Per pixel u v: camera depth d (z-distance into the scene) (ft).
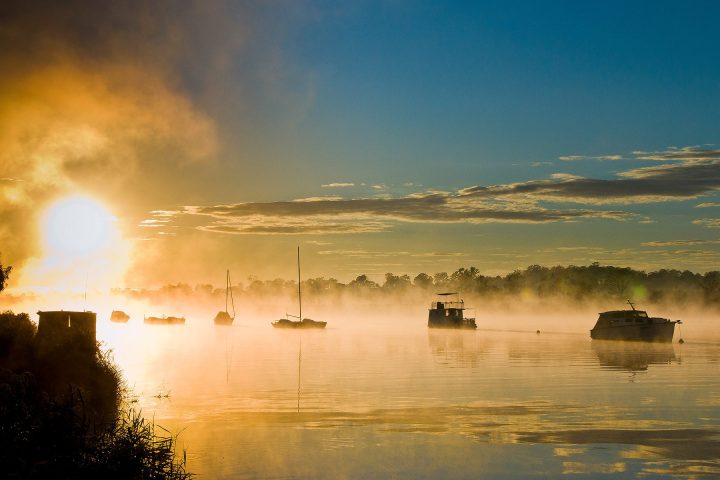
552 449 84.94
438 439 90.79
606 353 242.58
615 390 138.31
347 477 73.15
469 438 91.45
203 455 81.87
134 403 118.83
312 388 141.90
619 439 90.22
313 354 245.45
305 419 104.53
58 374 104.17
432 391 137.49
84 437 56.08
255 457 80.94
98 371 109.50
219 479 71.97
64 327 114.11
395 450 84.64
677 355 232.53
